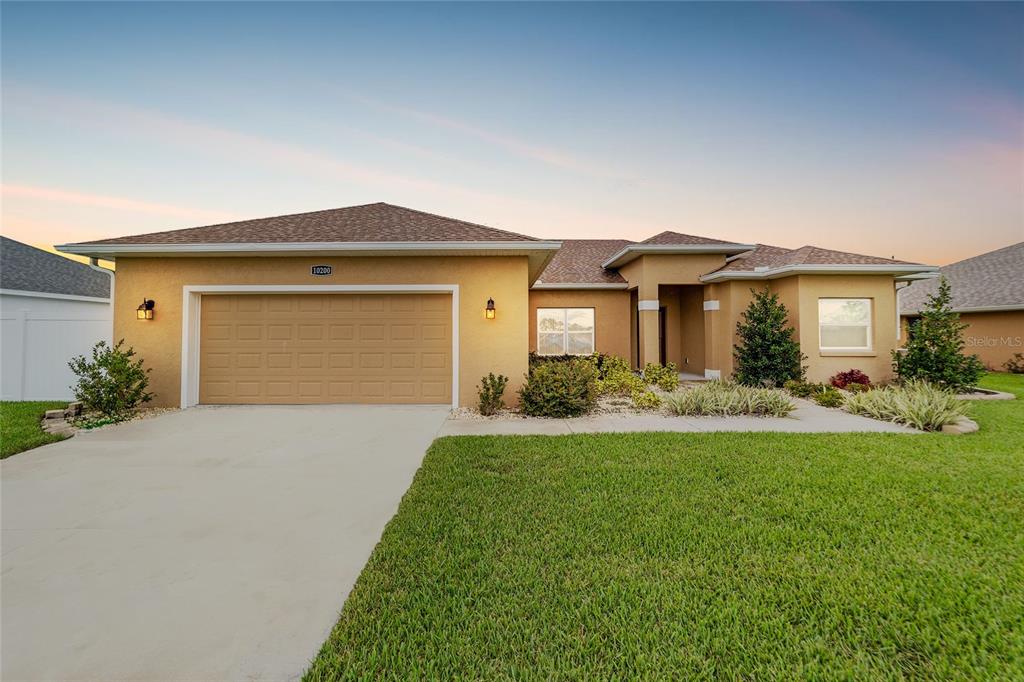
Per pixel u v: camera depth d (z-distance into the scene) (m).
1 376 10.93
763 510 4.11
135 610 2.71
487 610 2.69
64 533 3.79
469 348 9.80
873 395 9.17
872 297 12.52
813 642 2.39
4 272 13.95
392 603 2.75
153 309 9.73
